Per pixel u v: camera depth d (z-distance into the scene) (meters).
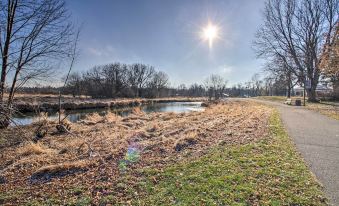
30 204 4.20
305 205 3.99
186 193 4.45
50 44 12.66
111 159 6.46
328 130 10.33
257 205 3.99
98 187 4.80
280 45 33.97
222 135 9.12
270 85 75.06
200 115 17.80
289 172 5.29
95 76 70.12
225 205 4.01
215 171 5.41
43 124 11.24
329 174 5.24
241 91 100.00
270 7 33.91
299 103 27.73
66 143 8.62
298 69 33.25
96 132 10.89
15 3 11.77
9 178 5.39
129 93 71.38
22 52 11.74
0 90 9.61
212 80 70.62
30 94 15.39
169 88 87.94
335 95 35.94
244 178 5.00
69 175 5.46
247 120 13.12
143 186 4.79
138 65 78.94
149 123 13.87
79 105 28.27
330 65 21.08
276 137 8.62
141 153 6.93
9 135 9.70
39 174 5.54
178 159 6.34
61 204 4.19
